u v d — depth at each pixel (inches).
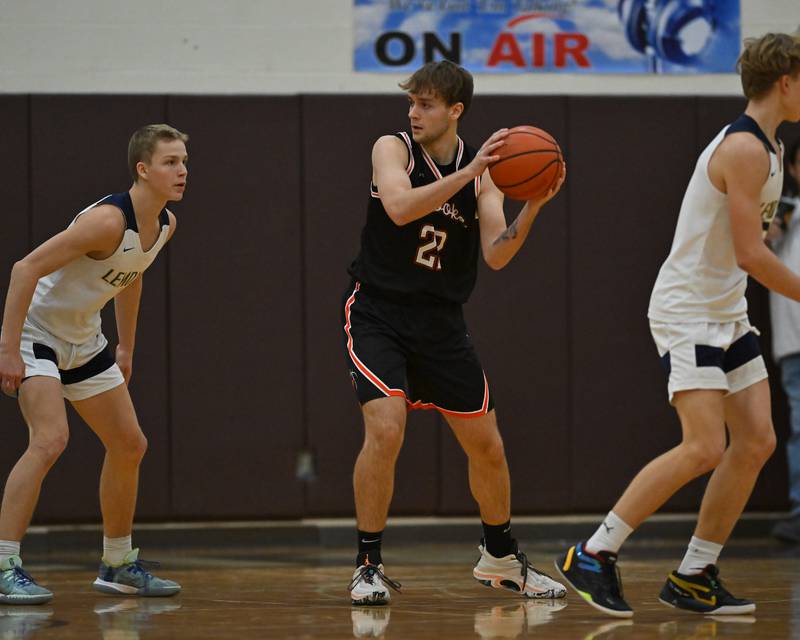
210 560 761.0
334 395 866.8
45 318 542.6
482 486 548.7
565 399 884.0
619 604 486.6
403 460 867.4
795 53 473.1
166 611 517.3
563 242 884.6
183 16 882.1
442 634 448.8
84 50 874.1
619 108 891.4
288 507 862.5
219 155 860.0
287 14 890.7
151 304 850.8
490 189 542.0
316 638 439.8
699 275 489.7
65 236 518.3
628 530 486.9
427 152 531.8
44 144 846.5
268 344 862.5
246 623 479.8
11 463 834.2
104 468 572.1
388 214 502.6
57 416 533.6
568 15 910.4
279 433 863.1
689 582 510.0
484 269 877.8
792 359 850.1
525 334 880.9
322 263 866.1
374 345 526.6
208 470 856.3
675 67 919.0
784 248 850.1
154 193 535.5
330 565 729.0
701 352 484.4
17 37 868.6
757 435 498.0
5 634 452.1
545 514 890.7
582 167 887.7
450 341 534.0
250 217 861.8
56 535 840.3
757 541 862.5
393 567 714.8
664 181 895.1
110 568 581.6
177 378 853.8
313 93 874.8
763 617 495.2
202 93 874.1
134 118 853.8
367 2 895.7
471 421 535.2
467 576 660.7
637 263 892.0
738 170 467.8
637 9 915.4
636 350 890.7
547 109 884.0
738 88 924.6
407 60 900.0
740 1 922.7
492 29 904.9
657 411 892.0
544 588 557.0
